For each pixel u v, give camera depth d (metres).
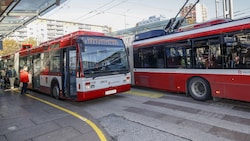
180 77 7.91
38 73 10.15
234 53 6.06
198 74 7.18
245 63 5.82
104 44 7.39
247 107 6.31
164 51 8.55
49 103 7.77
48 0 7.99
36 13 9.39
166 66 8.49
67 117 5.66
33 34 73.62
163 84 8.70
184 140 4.02
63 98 7.93
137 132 4.53
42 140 4.06
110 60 7.46
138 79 10.19
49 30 79.94
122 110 6.45
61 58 7.84
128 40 10.95
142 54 9.84
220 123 4.92
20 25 11.31
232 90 6.18
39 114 6.04
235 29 6.00
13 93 10.78
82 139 4.08
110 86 7.29
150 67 9.36
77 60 6.64
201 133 4.34
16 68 13.71
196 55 7.21
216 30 6.52
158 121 5.22
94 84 6.79
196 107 6.47
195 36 7.20
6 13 8.66
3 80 13.80
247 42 5.74
